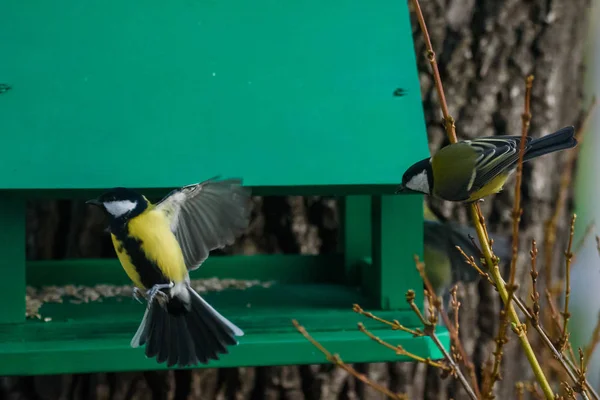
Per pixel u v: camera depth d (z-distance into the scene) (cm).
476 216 609
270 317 765
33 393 966
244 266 985
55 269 945
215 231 663
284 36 826
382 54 826
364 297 865
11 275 740
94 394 964
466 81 1066
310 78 806
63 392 966
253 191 775
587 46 1133
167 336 667
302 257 983
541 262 1080
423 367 1020
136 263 661
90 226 1037
